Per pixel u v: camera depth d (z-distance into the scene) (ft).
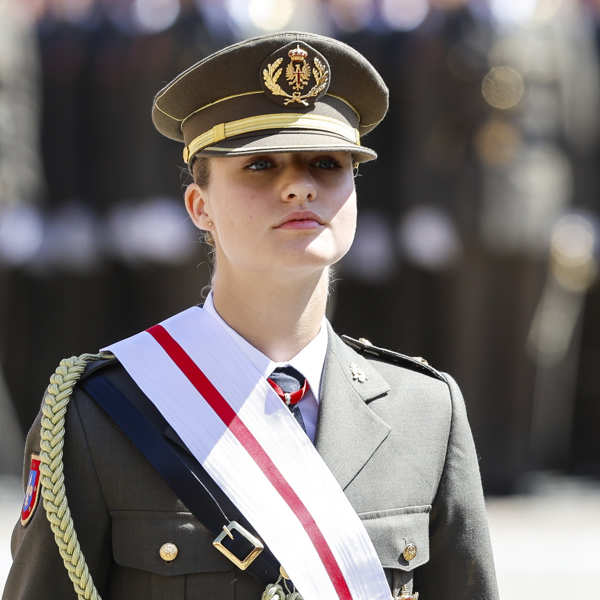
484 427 101.45
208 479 33.76
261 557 33.47
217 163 33.81
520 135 94.89
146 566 32.78
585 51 98.48
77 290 103.86
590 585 79.56
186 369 34.81
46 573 33.47
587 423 115.85
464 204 95.61
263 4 97.60
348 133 34.50
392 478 34.83
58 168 100.48
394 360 37.58
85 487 33.45
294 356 35.19
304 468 34.19
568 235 99.04
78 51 99.86
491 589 35.96
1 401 101.81
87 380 34.63
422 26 96.73
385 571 34.24
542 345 110.01
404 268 104.37
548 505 98.94
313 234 32.96
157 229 98.12
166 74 96.43
